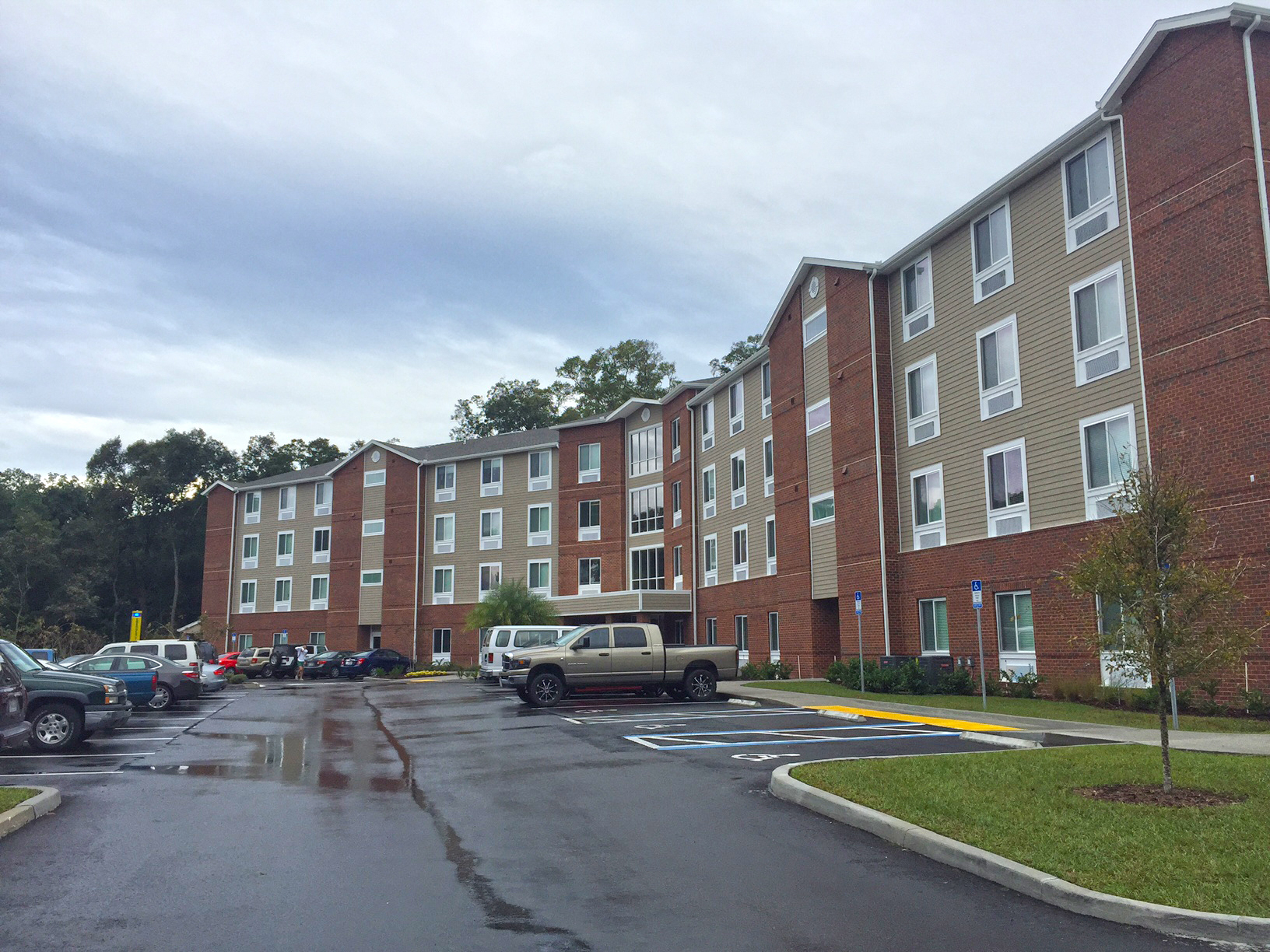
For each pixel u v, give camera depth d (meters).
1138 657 9.80
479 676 41.22
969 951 5.80
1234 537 17.17
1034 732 15.11
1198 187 18.27
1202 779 10.04
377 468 57.97
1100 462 20.62
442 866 7.73
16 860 7.98
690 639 42.78
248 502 64.69
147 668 24.64
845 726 17.25
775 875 7.43
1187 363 18.36
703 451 42.59
